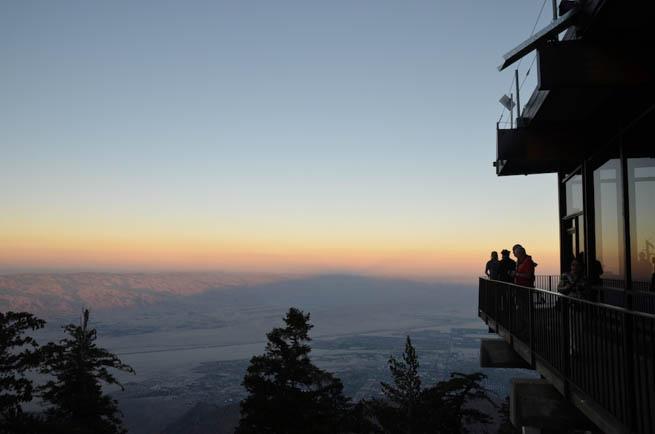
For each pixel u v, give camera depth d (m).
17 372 18.56
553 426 7.21
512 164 14.45
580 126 10.52
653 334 3.76
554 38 7.41
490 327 12.93
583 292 7.99
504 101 11.09
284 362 24.72
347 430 26.47
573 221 13.16
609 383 4.80
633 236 8.99
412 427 26.59
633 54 6.71
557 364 6.62
